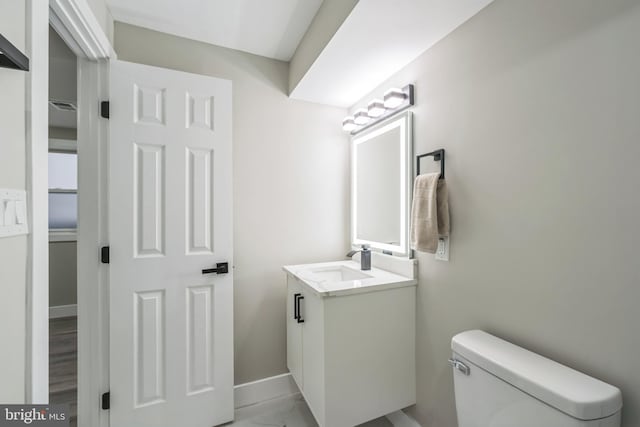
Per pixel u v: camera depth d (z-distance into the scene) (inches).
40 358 29.1
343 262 77.2
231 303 62.7
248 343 71.4
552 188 34.5
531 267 36.8
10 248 26.1
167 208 57.1
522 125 37.7
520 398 31.4
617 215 29.0
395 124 63.4
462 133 46.6
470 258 45.2
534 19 36.3
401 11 43.6
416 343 56.2
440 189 49.3
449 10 43.4
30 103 28.3
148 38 62.6
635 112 27.8
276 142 74.9
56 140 120.2
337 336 49.5
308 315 55.6
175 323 57.7
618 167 29.0
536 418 29.9
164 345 56.9
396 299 54.6
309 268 69.3
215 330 61.1
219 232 61.4
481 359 35.7
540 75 35.7
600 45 30.2
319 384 50.3
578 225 32.1
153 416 55.9
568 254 33.0
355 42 52.1
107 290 53.2
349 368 50.4
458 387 39.6
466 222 45.9
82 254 52.2
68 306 125.5
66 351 95.3
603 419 26.6
